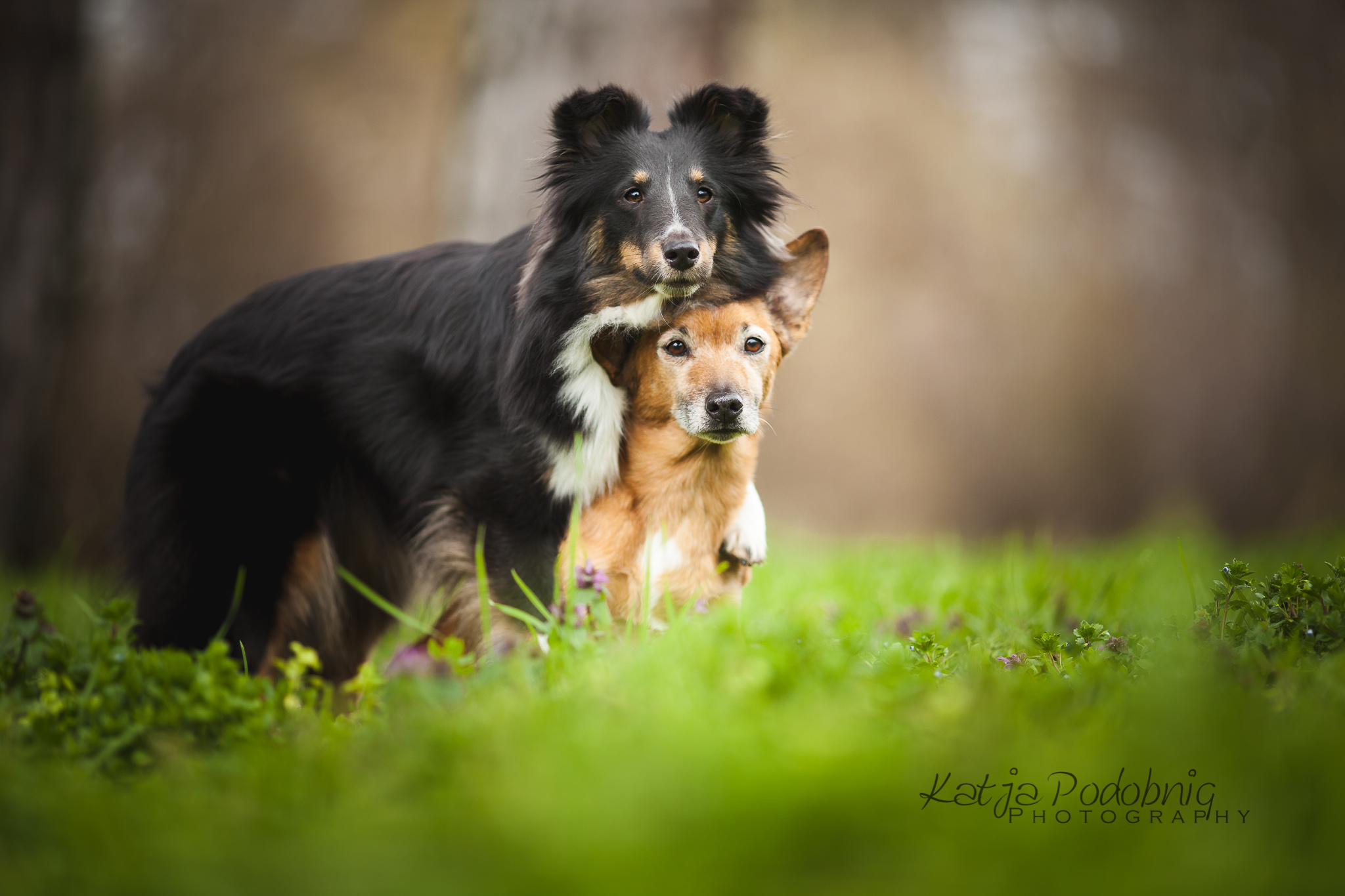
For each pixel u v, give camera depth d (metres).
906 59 42.44
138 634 8.52
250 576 8.56
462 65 18.22
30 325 23.31
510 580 8.07
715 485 8.55
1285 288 39.44
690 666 5.91
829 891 3.60
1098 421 42.72
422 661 6.65
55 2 23.47
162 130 32.16
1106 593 8.88
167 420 8.78
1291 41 38.06
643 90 16.94
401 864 3.84
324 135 35.50
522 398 8.10
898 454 42.44
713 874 3.67
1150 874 3.53
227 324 9.14
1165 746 4.54
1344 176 37.91
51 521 24.52
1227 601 6.68
